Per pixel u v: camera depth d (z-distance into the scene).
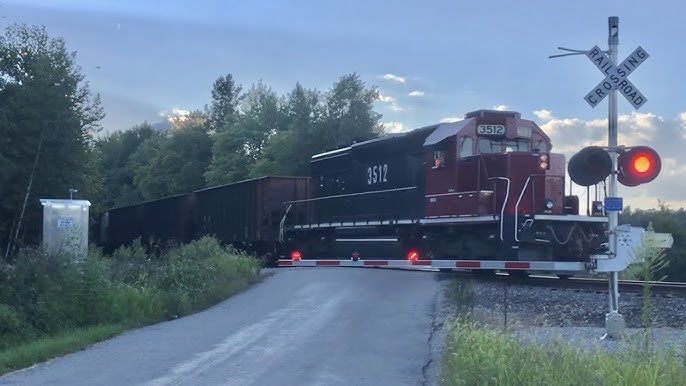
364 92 60.22
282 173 58.69
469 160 21.30
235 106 94.56
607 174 11.80
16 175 40.12
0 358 11.75
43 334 15.10
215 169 70.12
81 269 17.08
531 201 20.08
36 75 41.22
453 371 9.05
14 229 40.31
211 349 12.01
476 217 20.53
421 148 23.41
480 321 13.79
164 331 14.41
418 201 23.48
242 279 21.78
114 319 16.00
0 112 39.31
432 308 15.75
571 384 7.05
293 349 11.80
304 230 31.62
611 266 12.34
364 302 16.73
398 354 11.32
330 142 58.72
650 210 48.12
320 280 20.73
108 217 56.03
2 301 15.46
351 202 27.92
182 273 19.45
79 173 43.38
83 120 43.50
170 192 79.31
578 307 16.28
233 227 37.31
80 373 10.50
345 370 10.23
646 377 6.60
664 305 16.00
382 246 25.44
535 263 18.97
